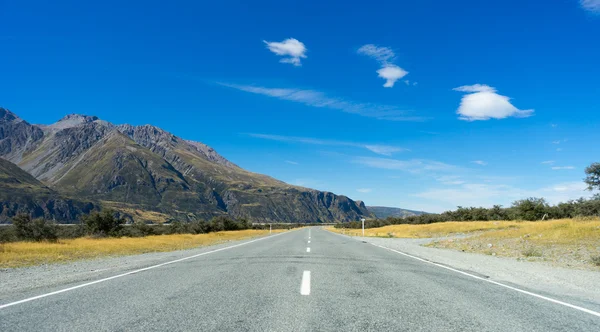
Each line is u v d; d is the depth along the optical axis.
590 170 35.06
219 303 5.99
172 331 4.50
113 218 42.81
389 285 7.84
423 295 6.83
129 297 6.45
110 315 5.23
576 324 5.02
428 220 71.44
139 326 4.71
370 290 7.25
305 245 21.38
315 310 5.58
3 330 4.56
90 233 39.88
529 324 5.00
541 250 16.39
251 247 19.69
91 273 9.70
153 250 18.70
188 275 9.08
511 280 8.98
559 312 5.69
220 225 69.81
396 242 26.16
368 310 5.62
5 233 27.83
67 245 20.52
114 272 9.78
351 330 4.60
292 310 5.57
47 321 4.94
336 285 7.74
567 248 16.25
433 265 11.76
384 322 4.98
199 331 4.51
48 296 6.55
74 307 5.71
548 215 45.53
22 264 12.46
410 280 8.58
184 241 27.34
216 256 14.20
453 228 41.44
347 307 5.80
